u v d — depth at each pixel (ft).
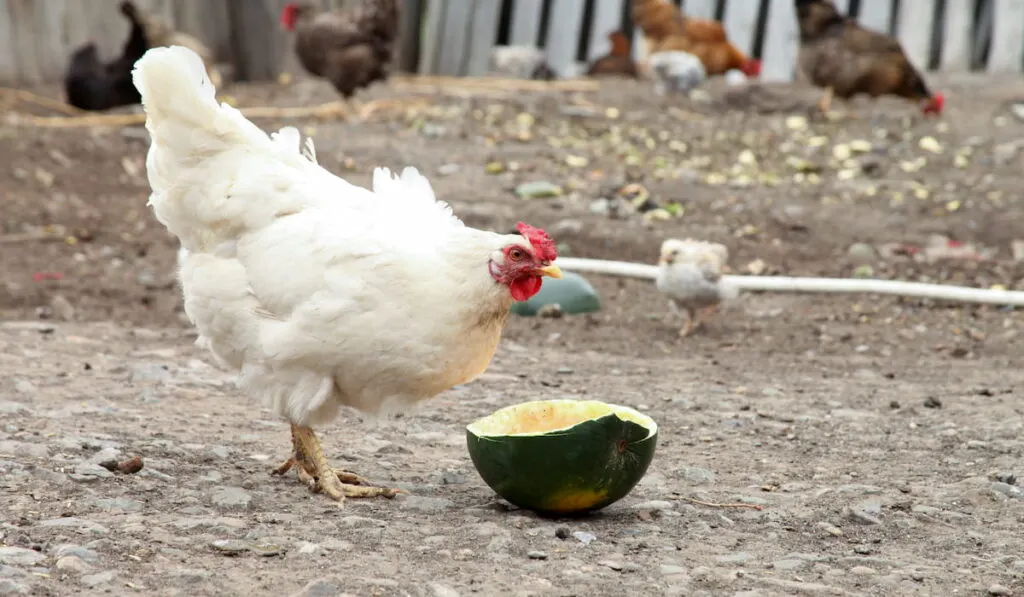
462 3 33.01
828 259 20.29
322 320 15.20
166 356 17.78
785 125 25.49
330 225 15.28
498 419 15.51
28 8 27.81
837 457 16.30
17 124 23.56
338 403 15.48
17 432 15.98
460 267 15.21
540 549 15.05
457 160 22.33
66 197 21.21
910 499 15.70
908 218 21.07
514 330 18.86
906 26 30.68
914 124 25.09
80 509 15.16
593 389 17.42
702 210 21.26
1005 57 30.27
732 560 15.03
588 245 20.39
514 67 31.04
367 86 25.38
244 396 17.04
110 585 14.58
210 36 30.45
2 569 14.60
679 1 32.22
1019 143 23.27
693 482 15.93
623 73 31.22
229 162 15.39
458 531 15.20
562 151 23.35
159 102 15.33
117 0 29.09
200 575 14.66
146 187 21.72
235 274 15.38
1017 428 16.66
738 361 18.19
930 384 17.65
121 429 16.21
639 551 15.10
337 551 14.94
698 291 18.51
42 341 17.93
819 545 15.25
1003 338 18.66
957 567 15.05
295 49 25.46
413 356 15.23
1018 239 20.59
